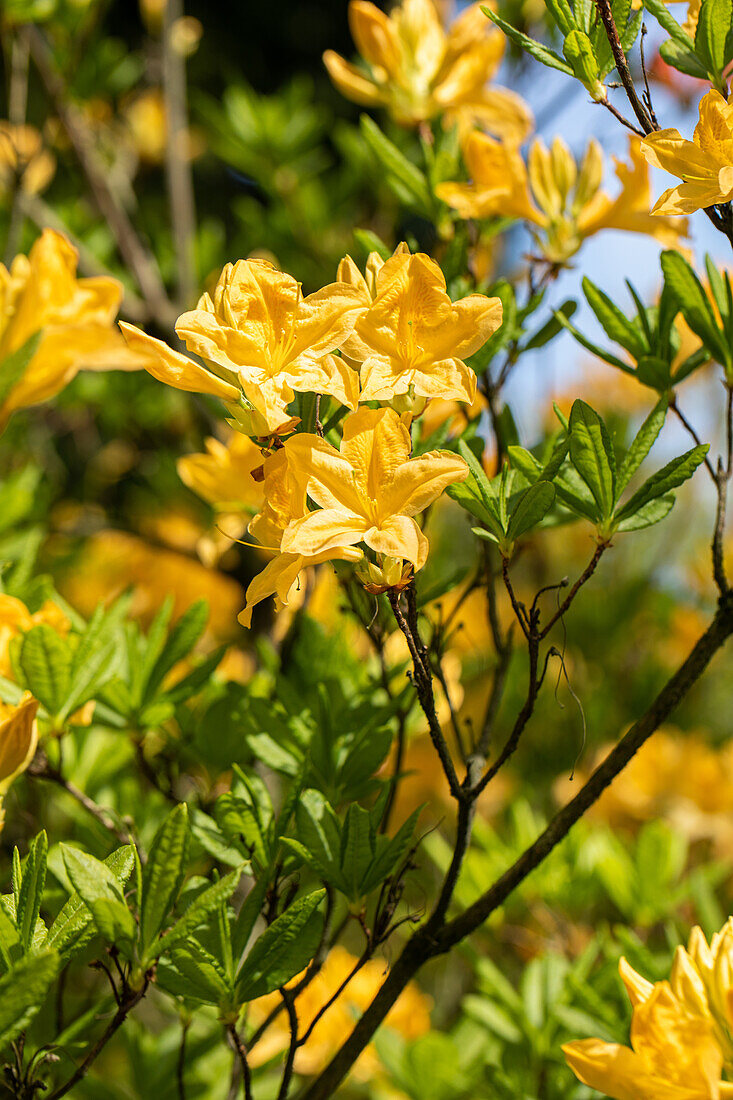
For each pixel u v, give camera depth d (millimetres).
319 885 1217
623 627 1963
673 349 1047
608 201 1094
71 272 1021
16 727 925
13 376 977
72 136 1752
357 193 2145
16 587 1150
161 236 2131
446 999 1687
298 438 870
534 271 1109
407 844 957
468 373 883
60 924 898
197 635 1072
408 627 897
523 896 1338
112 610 1104
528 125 1218
